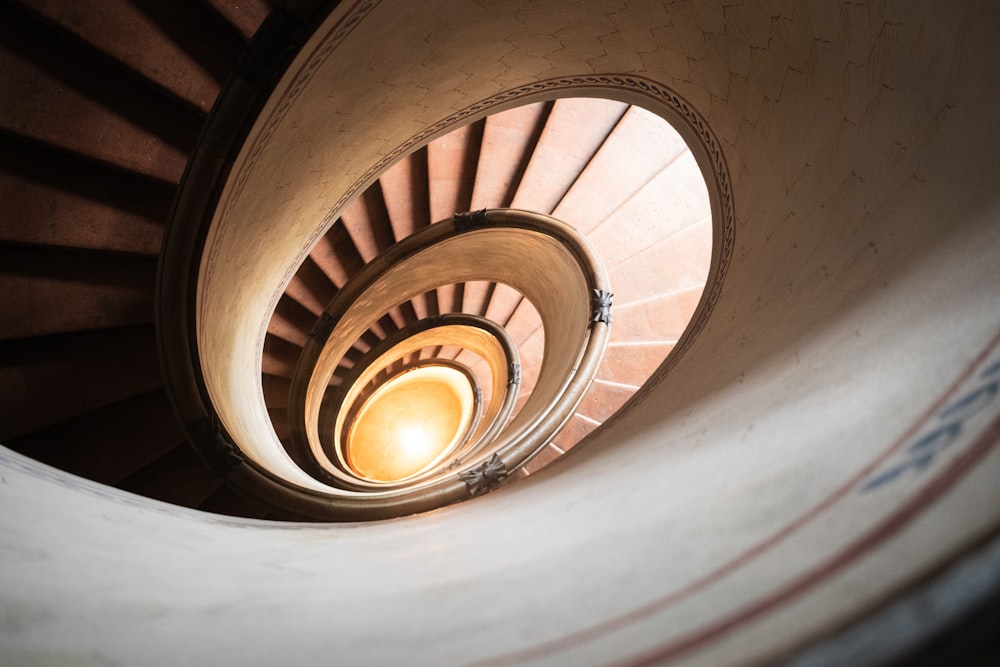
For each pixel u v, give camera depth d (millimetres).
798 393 925
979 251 750
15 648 537
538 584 706
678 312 5016
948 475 452
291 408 5906
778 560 516
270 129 2783
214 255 3012
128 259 2957
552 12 2947
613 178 5516
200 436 2932
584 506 1028
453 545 1078
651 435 1407
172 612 710
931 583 337
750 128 2184
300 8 2324
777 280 1583
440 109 3777
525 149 5863
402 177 6168
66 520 923
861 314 976
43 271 2797
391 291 6523
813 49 1716
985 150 904
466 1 2781
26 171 2666
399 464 11164
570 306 5531
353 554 1128
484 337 7961
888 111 1299
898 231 1059
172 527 1195
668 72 2750
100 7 2574
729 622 455
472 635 611
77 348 2916
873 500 509
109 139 2752
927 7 1184
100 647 594
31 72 2562
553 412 4410
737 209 2244
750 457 830
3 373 2764
